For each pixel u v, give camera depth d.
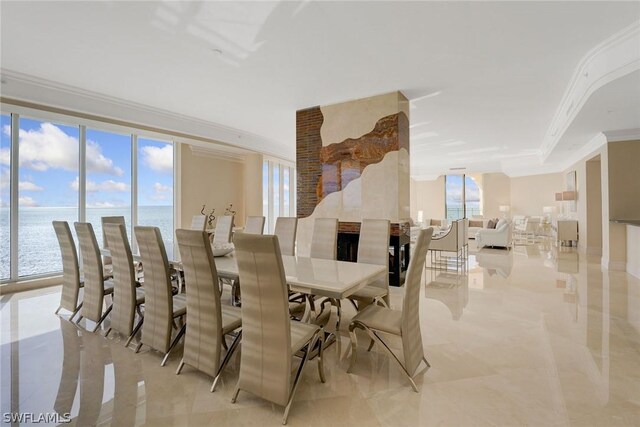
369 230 3.24
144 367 2.28
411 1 2.57
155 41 3.24
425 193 13.72
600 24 2.87
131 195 5.75
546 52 3.40
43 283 4.56
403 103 4.73
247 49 3.39
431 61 3.63
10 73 3.98
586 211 7.15
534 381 2.06
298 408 1.81
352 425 1.67
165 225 6.35
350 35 3.09
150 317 2.46
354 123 4.88
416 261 1.98
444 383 2.05
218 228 4.73
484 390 1.97
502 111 5.53
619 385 2.01
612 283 4.57
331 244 3.40
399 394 1.94
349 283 2.06
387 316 2.20
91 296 3.07
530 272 5.35
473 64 3.70
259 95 4.76
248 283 1.77
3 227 4.31
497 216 12.22
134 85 4.42
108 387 2.03
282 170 9.23
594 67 3.44
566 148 7.14
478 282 4.71
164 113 5.64
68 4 2.64
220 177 7.37
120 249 2.71
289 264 2.74
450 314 3.33
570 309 3.46
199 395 1.94
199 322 2.10
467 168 11.93
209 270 1.99
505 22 2.85
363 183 4.79
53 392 1.97
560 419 1.69
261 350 1.79
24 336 2.83
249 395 1.94
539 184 11.02
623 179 5.49
